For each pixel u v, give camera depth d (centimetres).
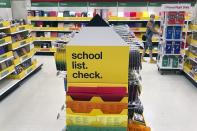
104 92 183
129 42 232
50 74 667
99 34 182
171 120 388
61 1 946
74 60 182
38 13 917
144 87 551
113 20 903
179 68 660
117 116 183
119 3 942
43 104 452
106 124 185
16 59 564
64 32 951
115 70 183
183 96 496
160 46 684
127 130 204
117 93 181
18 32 584
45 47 945
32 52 685
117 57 181
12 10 657
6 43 507
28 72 620
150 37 787
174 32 632
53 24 955
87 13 923
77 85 185
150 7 940
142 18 905
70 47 180
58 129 355
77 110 184
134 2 938
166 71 671
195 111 424
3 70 493
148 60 850
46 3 948
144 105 446
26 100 472
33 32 940
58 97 488
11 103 457
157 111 421
